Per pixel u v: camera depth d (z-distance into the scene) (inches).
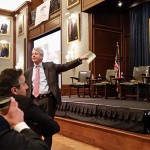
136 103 169.8
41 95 107.8
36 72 110.3
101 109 151.1
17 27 510.6
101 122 150.8
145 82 224.2
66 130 176.9
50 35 403.2
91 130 150.6
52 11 387.2
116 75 256.4
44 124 65.4
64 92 335.0
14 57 517.0
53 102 109.2
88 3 278.8
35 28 438.0
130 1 294.2
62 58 349.7
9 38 515.2
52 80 108.7
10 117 32.2
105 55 301.1
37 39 448.5
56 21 369.1
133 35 302.0
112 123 141.6
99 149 139.5
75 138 166.1
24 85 59.5
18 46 505.7
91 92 281.3
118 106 139.9
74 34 320.8
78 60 107.7
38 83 108.7
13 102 32.6
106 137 138.3
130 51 307.9
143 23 290.5
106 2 276.2
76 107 175.6
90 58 108.0
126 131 130.1
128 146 123.3
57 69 110.9
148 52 284.8
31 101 62.1
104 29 302.0
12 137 29.6
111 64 305.9
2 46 507.2
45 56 418.6
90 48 292.4
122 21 319.3
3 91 56.1
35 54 109.7
